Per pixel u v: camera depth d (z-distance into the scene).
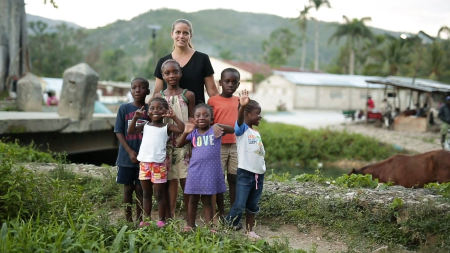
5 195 4.62
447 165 8.39
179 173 5.15
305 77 43.84
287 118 33.00
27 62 18.38
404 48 50.16
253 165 4.95
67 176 6.84
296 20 63.25
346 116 29.17
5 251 3.71
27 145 10.42
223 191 4.97
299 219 5.59
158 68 5.52
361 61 62.84
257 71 44.28
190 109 5.21
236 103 5.30
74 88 11.23
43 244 3.96
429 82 38.62
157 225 4.51
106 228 4.45
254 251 4.21
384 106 25.86
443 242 4.91
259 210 5.25
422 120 24.33
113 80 66.44
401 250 4.81
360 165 19.11
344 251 4.79
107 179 6.61
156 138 4.87
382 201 5.63
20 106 15.68
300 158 19.77
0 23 17.61
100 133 12.52
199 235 4.32
